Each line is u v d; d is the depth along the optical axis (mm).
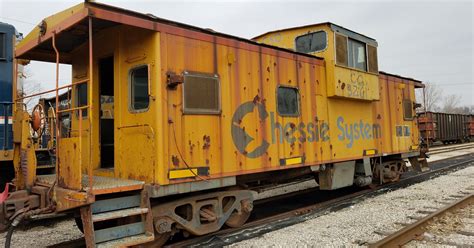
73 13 4402
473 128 36406
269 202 8875
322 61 7848
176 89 5035
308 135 7246
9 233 4570
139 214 4754
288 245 5180
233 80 5844
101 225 5211
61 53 6438
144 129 4988
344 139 8242
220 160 5523
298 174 7379
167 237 5230
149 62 4945
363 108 9047
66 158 4621
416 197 8406
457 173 12289
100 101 6105
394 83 10719
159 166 4754
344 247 5059
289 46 8703
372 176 9852
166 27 4973
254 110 6152
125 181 4973
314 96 7512
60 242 5891
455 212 6738
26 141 5258
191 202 5285
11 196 4879
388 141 10055
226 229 6012
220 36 5727
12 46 8062
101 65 6184
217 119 5543
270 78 6523
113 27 5426
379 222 6305
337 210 7484
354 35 8547
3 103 7734
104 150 6211
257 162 6109
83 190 4293
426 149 12219
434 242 5148
